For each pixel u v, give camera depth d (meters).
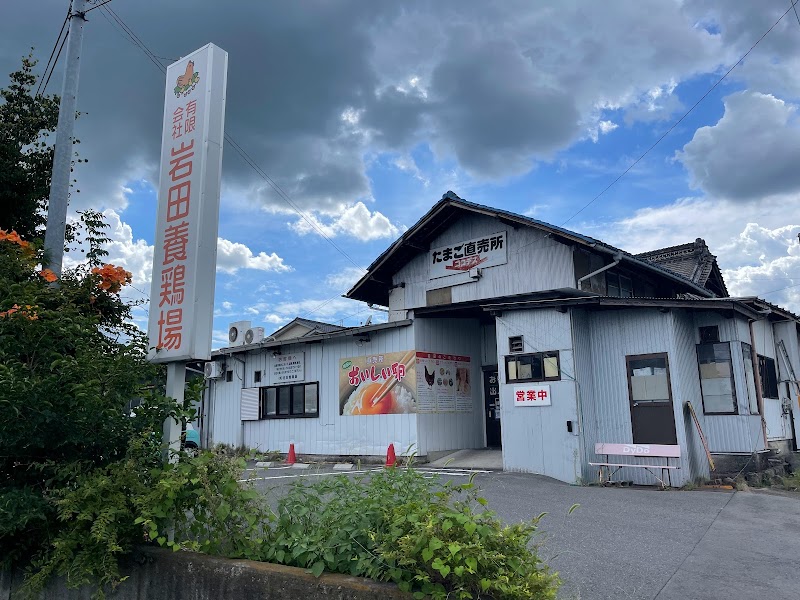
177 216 4.77
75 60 8.52
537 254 15.01
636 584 4.77
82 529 3.63
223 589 3.33
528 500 8.35
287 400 16.19
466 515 2.89
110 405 3.82
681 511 7.66
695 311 11.43
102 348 4.32
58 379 3.69
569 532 6.46
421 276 17.44
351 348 14.74
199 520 3.72
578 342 11.18
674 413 10.45
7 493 3.59
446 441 13.63
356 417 14.33
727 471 10.54
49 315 3.99
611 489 9.66
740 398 10.70
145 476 3.89
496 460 12.55
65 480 3.86
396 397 13.58
